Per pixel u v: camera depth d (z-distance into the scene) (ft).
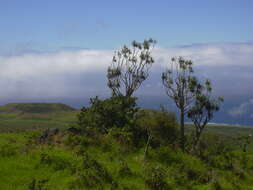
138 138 87.35
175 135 96.68
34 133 99.71
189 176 67.51
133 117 98.58
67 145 77.82
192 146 104.68
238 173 82.84
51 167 56.95
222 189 64.13
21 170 54.03
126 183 53.98
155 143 86.07
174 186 58.13
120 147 79.15
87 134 87.15
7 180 48.78
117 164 63.21
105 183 52.54
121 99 107.76
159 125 89.81
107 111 100.17
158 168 59.16
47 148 71.72
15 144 75.10
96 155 69.97
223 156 98.02
